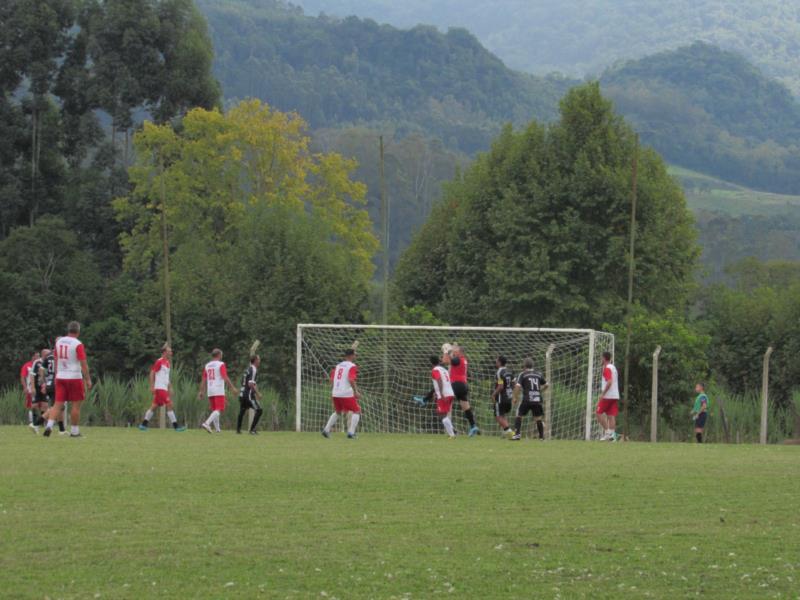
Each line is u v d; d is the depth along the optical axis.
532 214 56.31
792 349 60.03
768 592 9.90
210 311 61.25
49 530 11.84
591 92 59.31
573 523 12.91
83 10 89.19
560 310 53.81
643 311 52.38
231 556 10.88
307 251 58.66
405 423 39.88
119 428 33.28
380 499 14.38
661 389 47.00
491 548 11.47
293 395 48.50
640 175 55.31
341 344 41.22
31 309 70.69
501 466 18.55
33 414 33.25
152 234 75.19
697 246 59.06
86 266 74.00
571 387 40.00
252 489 15.02
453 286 58.75
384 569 10.50
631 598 9.65
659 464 19.39
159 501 13.80
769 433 45.50
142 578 9.98
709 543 11.91
